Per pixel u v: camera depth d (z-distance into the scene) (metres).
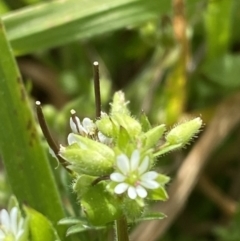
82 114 0.12
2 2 0.13
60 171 0.10
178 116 0.13
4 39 0.09
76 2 0.11
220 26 0.13
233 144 0.13
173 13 0.11
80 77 0.14
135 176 0.06
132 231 0.11
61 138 0.12
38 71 0.15
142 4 0.11
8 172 0.09
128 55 0.15
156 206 0.11
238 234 0.12
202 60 0.13
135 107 0.13
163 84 0.14
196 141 0.13
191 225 0.13
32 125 0.09
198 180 0.13
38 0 0.14
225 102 0.13
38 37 0.11
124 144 0.06
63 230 0.08
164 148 0.06
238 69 0.13
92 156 0.06
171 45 0.13
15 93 0.09
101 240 0.08
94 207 0.06
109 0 0.11
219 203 0.13
